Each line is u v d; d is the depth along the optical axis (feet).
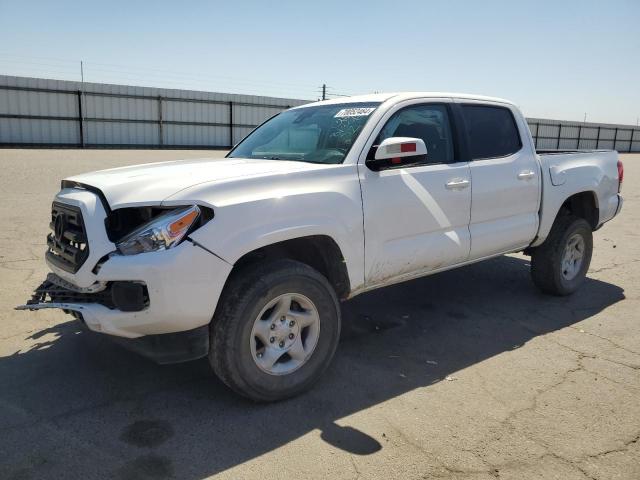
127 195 10.16
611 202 19.35
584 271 18.80
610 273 21.54
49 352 13.25
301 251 12.47
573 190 17.63
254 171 11.27
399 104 13.66
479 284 19.83
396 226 12.84
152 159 72.74
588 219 19.33
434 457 9.36
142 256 9.56
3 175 47.60
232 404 11.06
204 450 9.47
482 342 14.55
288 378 11.12
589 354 13.80
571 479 8.84
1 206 32.30
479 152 15.34
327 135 13.43
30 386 11.62
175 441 9.72
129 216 10.30
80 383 11.80
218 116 128.57
